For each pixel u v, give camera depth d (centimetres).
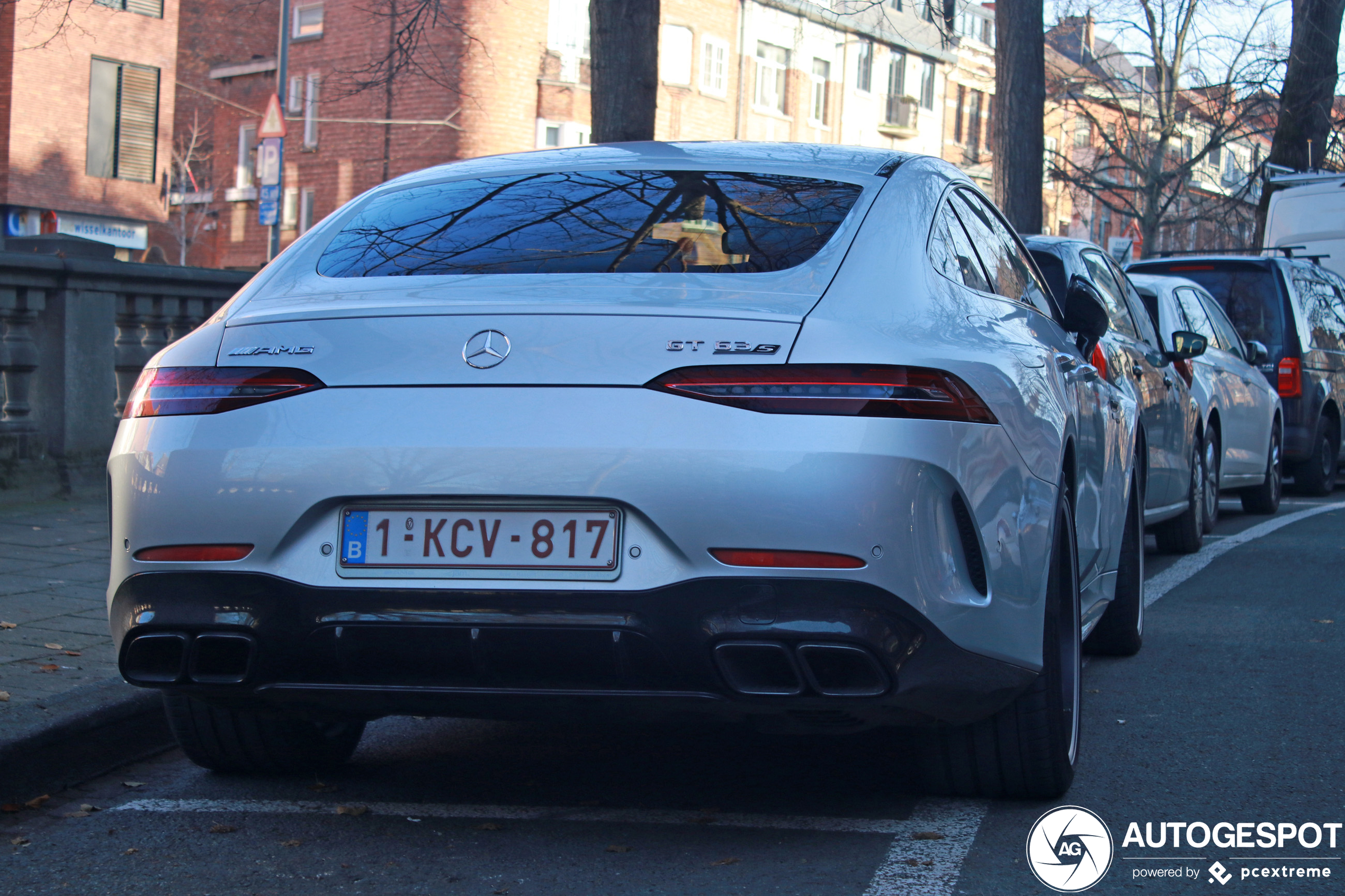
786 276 329
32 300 891
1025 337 389
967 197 425
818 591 294
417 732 471
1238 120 2652
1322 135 2538
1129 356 657
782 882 321
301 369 321
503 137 3541
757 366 301
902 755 434
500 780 411
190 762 440
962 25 5178
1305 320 1380
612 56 1031
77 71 3497
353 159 3819
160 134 3709
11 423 884
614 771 419
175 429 327
